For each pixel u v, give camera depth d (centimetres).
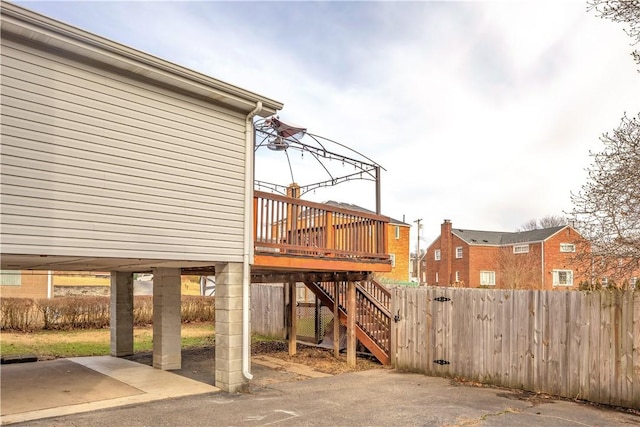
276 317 1419
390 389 722
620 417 568
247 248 704
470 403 632
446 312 832
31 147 498
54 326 1433
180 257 624
